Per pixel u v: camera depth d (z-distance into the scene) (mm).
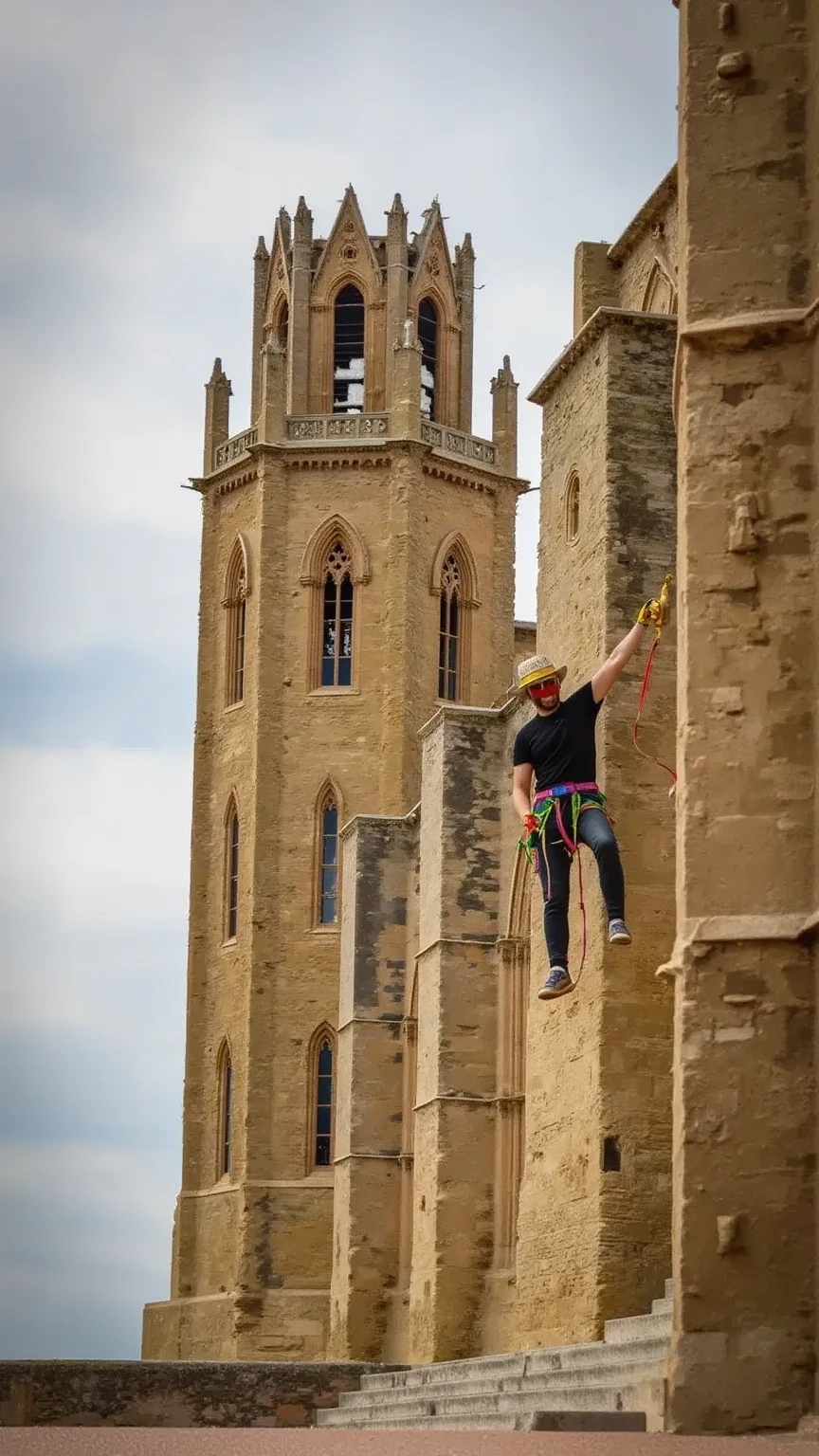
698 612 23234
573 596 42875
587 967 40438
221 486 88062
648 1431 21688
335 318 88562
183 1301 81375
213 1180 82625
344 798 83062
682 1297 21875
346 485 85500
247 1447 16312
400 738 83062
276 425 85875
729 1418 21547
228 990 83438
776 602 23094
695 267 23703
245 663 85625
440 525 86062
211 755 86688
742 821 22766
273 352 86312
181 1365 43125
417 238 89500
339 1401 43000
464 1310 52969
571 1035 41188
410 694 83688
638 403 42000
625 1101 39438
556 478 44438
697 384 23594
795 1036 22219
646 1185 39312
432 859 55625
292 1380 43719
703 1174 22109
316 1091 80812
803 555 23141
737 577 23203
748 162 23719
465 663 85938
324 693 83938
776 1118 22109
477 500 87500
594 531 42000
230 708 86062
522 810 26109
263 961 81812
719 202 23734
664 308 50094
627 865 39969
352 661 84250
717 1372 21641
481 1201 53469
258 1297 78188
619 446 41781
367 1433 18641
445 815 55000
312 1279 78750
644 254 51656
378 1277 62875
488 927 54750
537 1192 42344
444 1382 37781
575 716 26203
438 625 85438
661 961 39781
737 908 22641
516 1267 45281
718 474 23438
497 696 86500
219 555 87938
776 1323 21703
